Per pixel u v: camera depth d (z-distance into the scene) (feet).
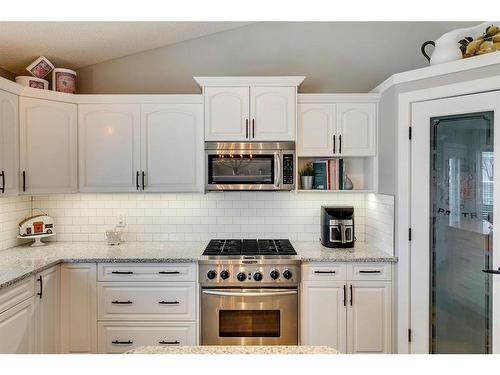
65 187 8.16
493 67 6.26
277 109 8.23
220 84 8.21
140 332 7.52
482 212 6.44
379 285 7.58
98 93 9.31
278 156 8.21
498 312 6.22
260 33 9.47
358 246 8.73
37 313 6.65
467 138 6.63
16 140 7.43
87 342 7.50
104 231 9.30
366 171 9.12
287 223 9.39
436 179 7.04
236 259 7.38
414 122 7.26
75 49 8.35
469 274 6.64
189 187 8.41
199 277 7.40
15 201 8.57
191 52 9.41
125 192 8.39
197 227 9.37
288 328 7.39
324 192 8.57
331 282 7.55
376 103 8.46
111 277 7.49
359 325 7.57
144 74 9.37
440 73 6.82
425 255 7.17
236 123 8.23
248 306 7.35
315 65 9.46
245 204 9.38
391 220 7.68
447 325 6.97
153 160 8.39
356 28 9.45
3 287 5.61
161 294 7.52
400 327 7.43
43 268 6.72
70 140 8.21
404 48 9.41
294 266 7.40
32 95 7.68
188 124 8.38
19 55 8.02
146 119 8.36
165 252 7.99
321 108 8.45
